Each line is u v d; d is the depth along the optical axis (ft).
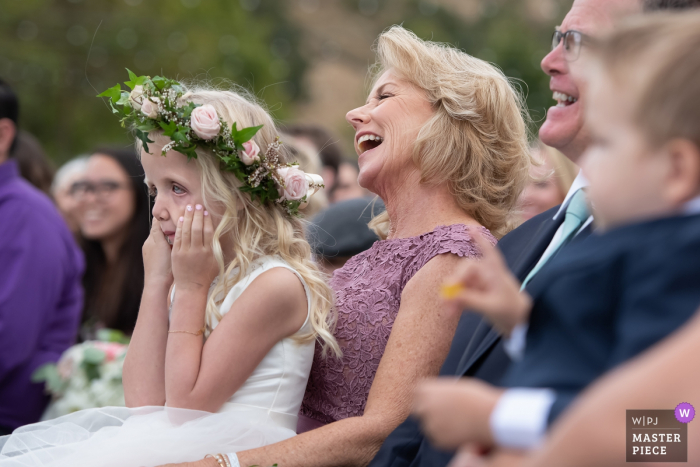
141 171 27.76
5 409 22.13
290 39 364.17
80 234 28.86
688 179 5.63
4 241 21.99
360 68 387.34
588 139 11.67
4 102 23.81
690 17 5.81
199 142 14.25
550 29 331.36
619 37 6.11
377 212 21.63
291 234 15.08
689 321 5.37
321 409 14.94
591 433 4.89
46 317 22.70
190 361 13.28
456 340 11.94
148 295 14.70
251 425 13.03
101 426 13.66
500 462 6.28
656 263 5.75
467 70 15.81
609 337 6.31
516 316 6.91
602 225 6.89
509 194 15.96
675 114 5.57
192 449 12.43
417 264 14.34
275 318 13.73
